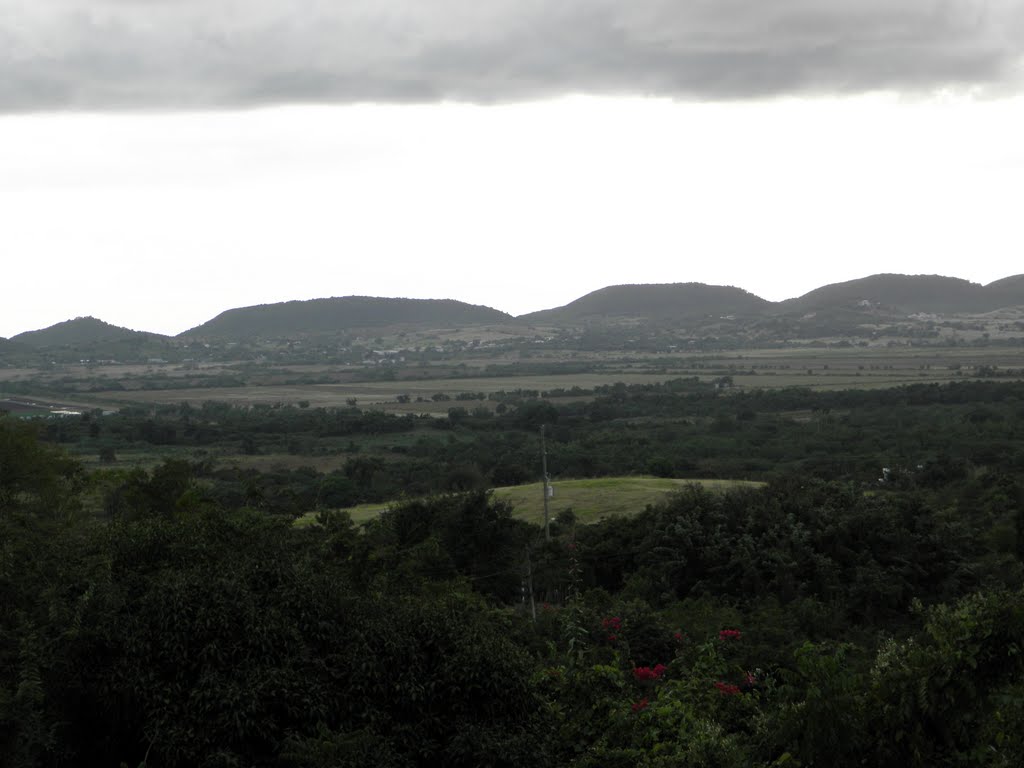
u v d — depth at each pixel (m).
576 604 23.06
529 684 13.88
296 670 12.70
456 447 88.75
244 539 17.31
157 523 16.64
